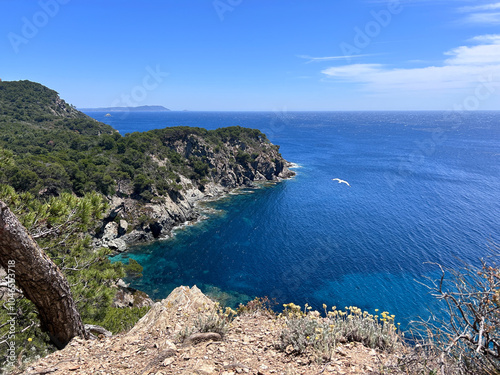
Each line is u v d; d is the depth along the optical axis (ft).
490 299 12.07
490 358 12.10
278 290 135.33
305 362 16.16
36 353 26.37
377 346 18.15
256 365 16.24
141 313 49.16
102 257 36.65
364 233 191.52
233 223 217.77
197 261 163.73
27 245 20.25
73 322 24.38
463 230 183.21
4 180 120.57
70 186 163.94
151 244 183.62
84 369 17.37
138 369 16.66
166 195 216.33
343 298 127.03
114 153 229.45
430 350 13.78
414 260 152.97
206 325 20.79
